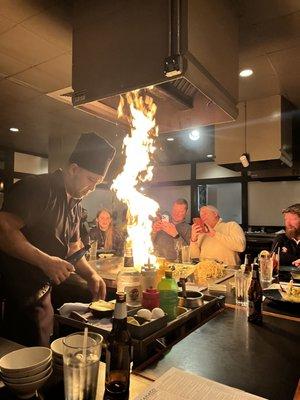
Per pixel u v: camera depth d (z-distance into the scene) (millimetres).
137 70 1523
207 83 1599
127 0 1573
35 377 817
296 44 2439
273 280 2236
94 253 2953
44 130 5086
